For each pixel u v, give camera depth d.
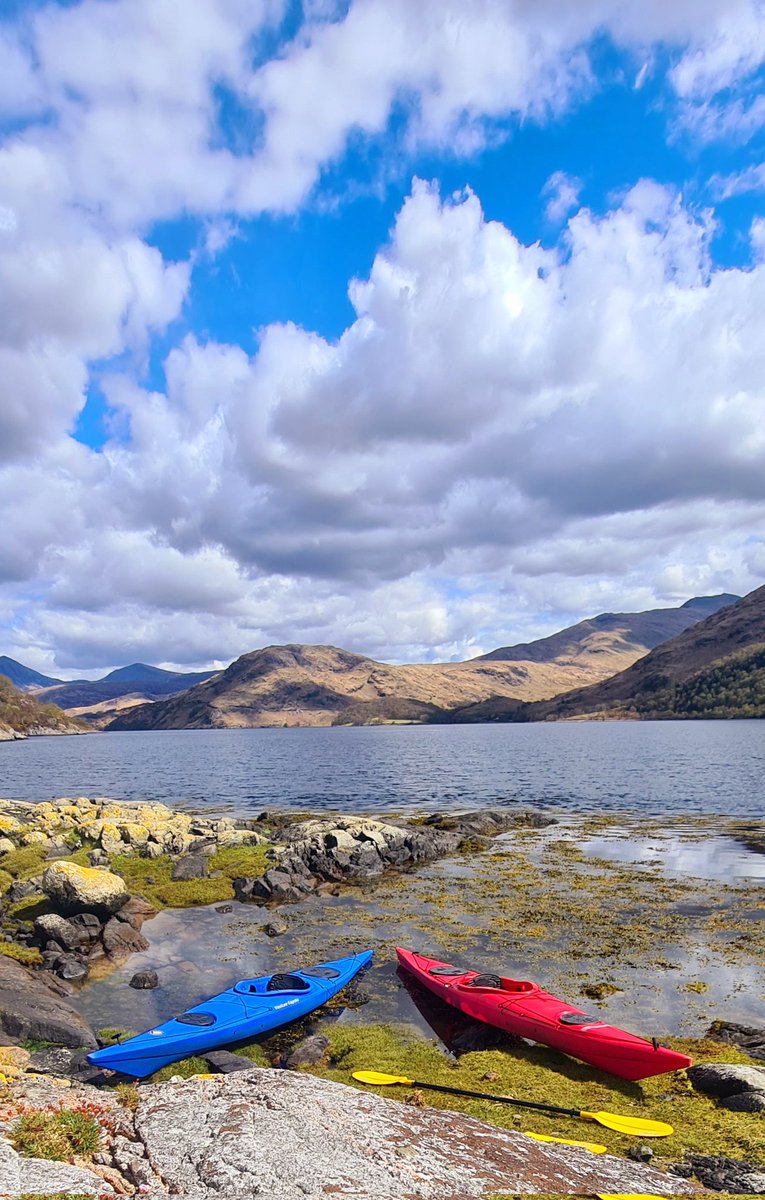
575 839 45.94
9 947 25.53
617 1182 10.72
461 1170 10.16
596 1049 16.55
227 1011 18.95
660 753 125.62
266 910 30.70
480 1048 17.77
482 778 90.69
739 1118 13.80
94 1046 18.17
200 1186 8.57
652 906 29.39
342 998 21.00
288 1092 12.08
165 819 50.47
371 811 61.47
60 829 47.03
